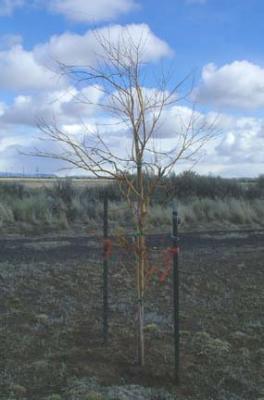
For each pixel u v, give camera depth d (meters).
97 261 12.64
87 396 5.53
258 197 29.44
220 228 21.78
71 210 21.09
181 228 21.36
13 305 8.73
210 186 28.38
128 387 5.91
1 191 24.64
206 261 13.68
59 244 15.45
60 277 10.84
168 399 5.80
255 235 19.58
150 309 9.22
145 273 7.21
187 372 6.59
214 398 6.05
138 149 6.25
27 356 6.63
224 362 7.12
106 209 7.23
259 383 6.64
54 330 7.66
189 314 9.15
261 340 8.15
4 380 5.89
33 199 21.70
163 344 7.42
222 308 9.71
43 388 5.78
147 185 6.47
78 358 6.65
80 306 9.02
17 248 14.55
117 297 9.78
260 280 11.98
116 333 7.75
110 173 6.25
